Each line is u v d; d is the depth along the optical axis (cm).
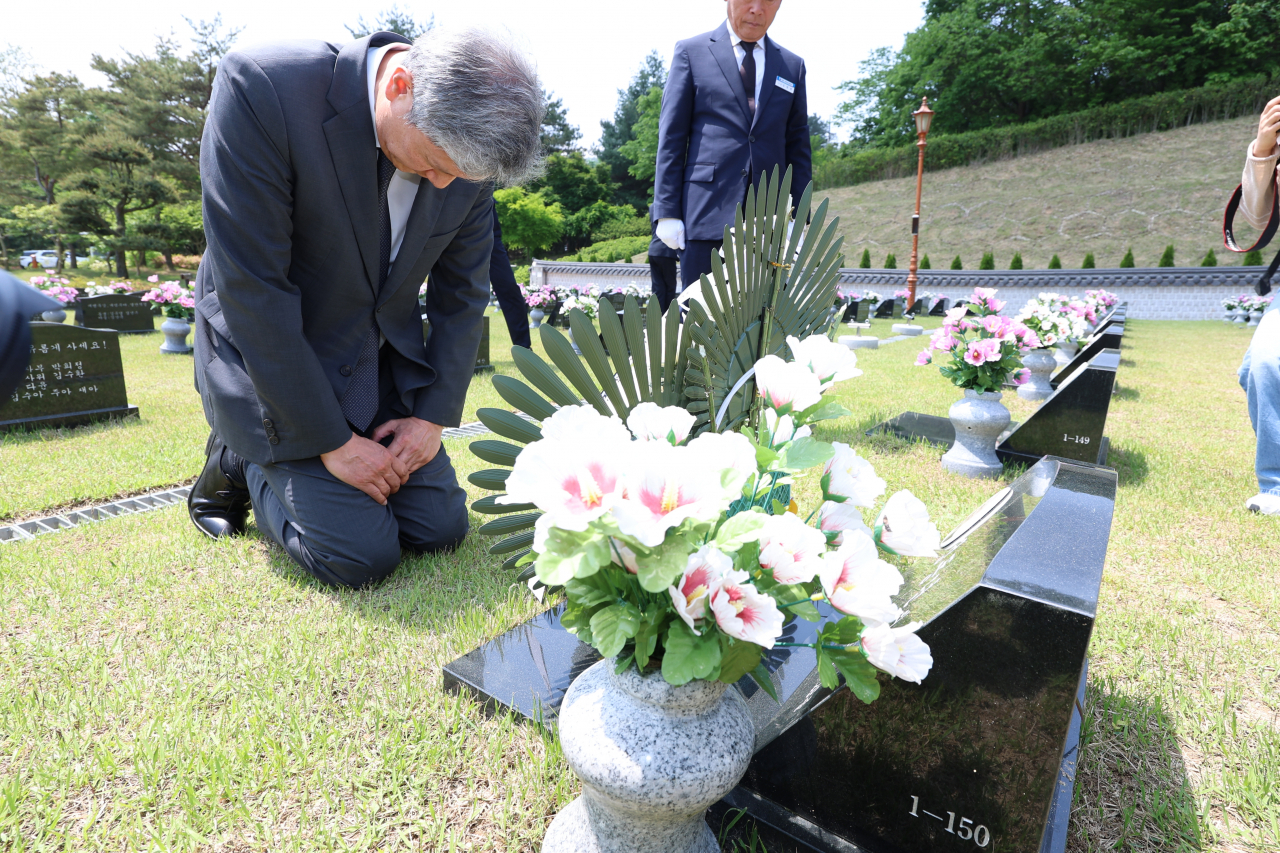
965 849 132
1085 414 431
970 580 127
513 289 723
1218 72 3644
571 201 5353
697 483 93
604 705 115
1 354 99
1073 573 123
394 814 151
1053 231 3153
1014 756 124
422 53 182
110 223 3584
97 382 527
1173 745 180
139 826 145
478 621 231
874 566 99
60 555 277
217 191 215
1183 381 834
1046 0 4119
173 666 202
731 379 208
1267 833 151
